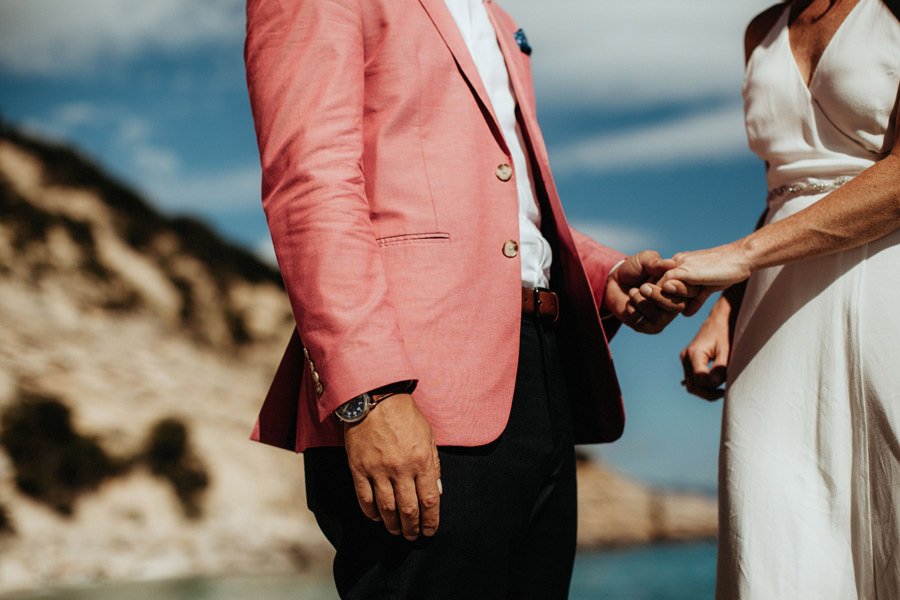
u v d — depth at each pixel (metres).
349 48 1.67
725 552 1.87
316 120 1.61
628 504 38.28
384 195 1.68
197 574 19.17
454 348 1.62
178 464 21.97
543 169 1.90
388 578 1.57
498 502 1.64
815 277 1.83
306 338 1.54
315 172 1.58
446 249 1.66
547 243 1.88
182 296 31.09
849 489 1.74
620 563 24.50
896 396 1.69
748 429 1.87
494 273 1.70
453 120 1.73
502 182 1.75
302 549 21.56
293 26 1.66
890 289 1.73
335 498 1.66
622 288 2.19
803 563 1.74
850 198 1.74
